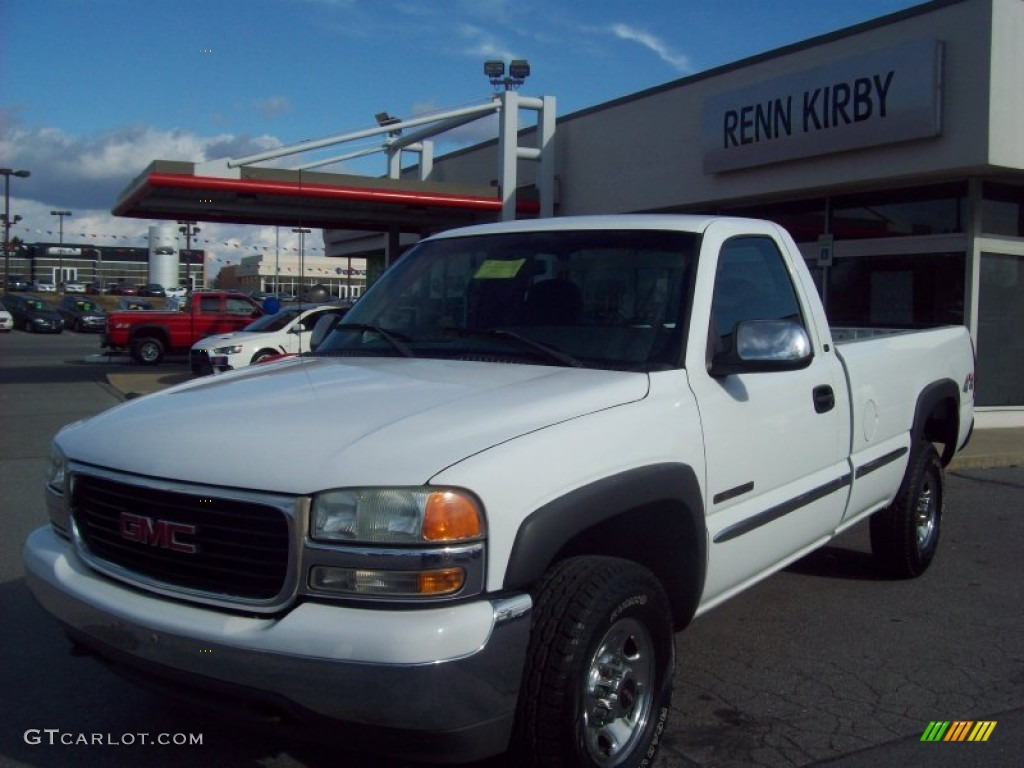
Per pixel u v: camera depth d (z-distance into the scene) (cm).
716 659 475
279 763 364
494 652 272
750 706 419
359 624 264
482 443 289
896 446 548
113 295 7988
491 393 329
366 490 272
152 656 290
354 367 390
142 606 295
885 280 1293
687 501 350
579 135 1778
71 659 462
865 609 552
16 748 374
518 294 420
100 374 2155
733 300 415
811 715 410
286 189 1622
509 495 282
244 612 282
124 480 307
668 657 346
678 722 402
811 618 536
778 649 489
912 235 1255
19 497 825
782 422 419
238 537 285
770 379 414
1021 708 419
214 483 287
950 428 648
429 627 263
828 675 455
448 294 441
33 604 539
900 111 1128
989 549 693
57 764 362
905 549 588
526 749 294
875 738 389
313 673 262
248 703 281
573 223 449
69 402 1588
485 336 401
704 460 364
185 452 301
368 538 270
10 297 4725
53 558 334
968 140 1081
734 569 397
